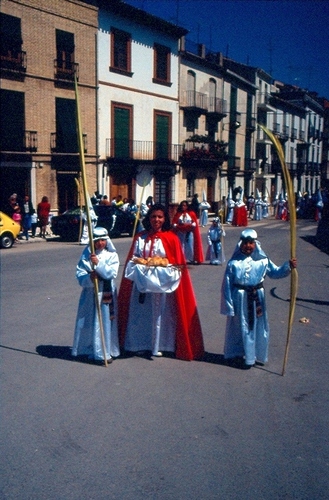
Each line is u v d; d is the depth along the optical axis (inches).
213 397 210.8
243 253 236.5
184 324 252.7
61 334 296.8
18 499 140.7
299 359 261.0
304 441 174.9
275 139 219.1
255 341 244.1
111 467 157.1
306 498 143.0
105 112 1122.0
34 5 951.0
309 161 2677.2
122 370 239.6
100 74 1098.7
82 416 191.5
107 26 1104.8
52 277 477.4
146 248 247.1
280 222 1433.3
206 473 154.5
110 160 1133.1
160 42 1266.0
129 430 181.0
